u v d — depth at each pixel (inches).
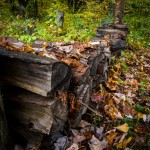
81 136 95.3
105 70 150.4
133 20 426.6
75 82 96.2
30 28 215.9
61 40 185.9
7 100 82.0
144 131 112.6
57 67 72.2
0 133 68.0
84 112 109.4
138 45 291.4
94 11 423.8
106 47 168.4
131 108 131.7
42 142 85.1
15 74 75.8
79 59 116.5
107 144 94.6
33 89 74.3
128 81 170.1
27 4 402.9
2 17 333.7
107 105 125.2
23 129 82.6
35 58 72.1
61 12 236.8
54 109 76.4
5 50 80.2
